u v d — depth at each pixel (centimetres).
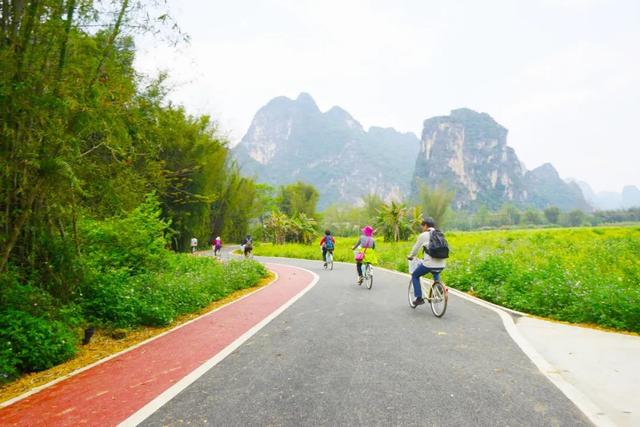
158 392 413
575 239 2806
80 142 674
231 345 581
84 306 746
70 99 589
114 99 704
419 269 780
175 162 2767
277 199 7569
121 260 1038
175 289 922
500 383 403
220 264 1714
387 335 606
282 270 1919
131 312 756
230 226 5772
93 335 693
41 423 354
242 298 1037
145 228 1148
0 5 554
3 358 495
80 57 637
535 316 755
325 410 349
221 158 3550
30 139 584
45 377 501
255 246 4678
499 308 816
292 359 501
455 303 876
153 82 917
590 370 442
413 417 331
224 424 330
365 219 8912
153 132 942
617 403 356
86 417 362
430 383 406
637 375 424
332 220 10094
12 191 593
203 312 896
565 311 729
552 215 16438
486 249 2123
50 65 603
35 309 623
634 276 978
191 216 3183
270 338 610
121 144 754
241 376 447
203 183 3238
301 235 5328
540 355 496
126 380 459
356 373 441
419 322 693
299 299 975
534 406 349
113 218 1055
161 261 1211
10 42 555
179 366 499
